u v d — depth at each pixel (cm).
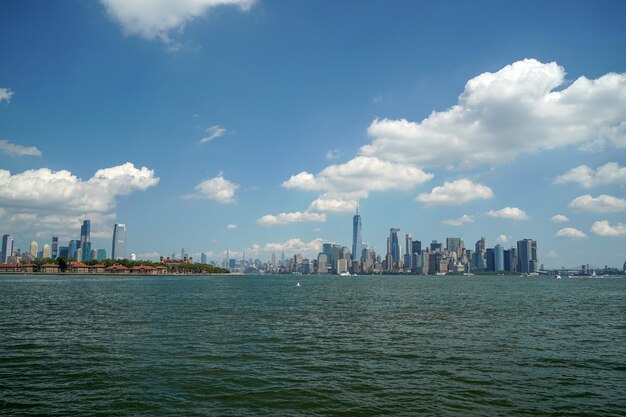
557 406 2617
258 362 3684
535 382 3119
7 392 2802
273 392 2836
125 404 2581
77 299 10662
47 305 8900
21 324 5944
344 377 3225
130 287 17488
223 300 10988
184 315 7188
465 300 11719
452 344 4612
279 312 7956
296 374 3297
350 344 4581
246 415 2420
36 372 3284
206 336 4994
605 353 4162
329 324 6225
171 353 4009
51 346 4319
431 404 2633
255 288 19475
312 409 2533
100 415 2403
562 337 5112
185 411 2472
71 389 2867
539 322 6562
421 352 4169
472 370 3462
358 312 8100
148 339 4747
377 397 2758
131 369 3394
